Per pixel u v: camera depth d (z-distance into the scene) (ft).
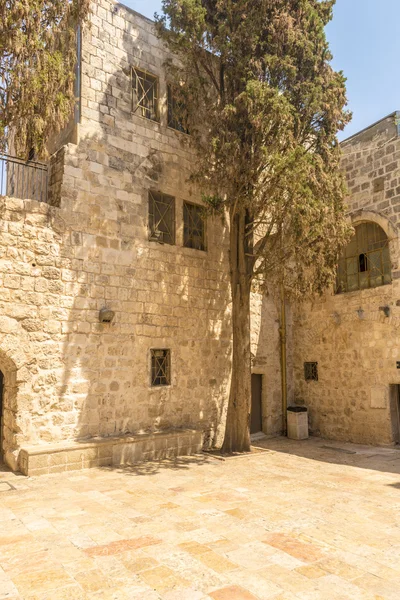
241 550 16.40
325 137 33.86
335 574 14.60
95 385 31.55
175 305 36.96
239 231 36.55
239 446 36.11
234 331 36.73
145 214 35.63
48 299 29.68
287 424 46.14
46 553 16.03
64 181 31.27
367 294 42.06
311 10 33.83
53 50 26.89
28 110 24.49
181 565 15.10
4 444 29.43
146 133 36.40
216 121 33.47
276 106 30.04
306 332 47.96
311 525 19.22
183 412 36.78
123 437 31.83
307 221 31.19
